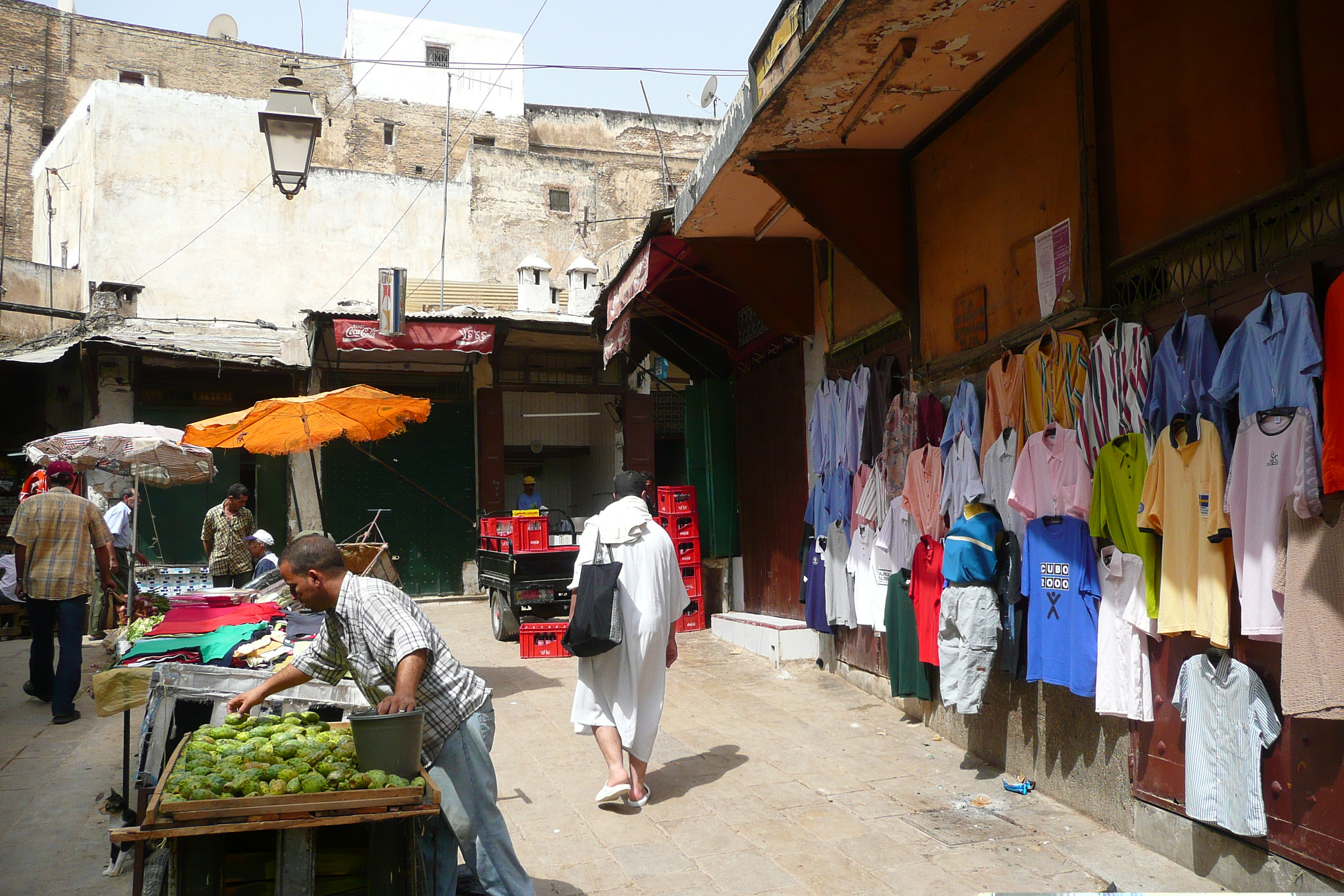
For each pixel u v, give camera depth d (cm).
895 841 436
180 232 2022
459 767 333
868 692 720
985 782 516
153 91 2033
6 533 1284
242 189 2088
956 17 439
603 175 2802
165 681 379
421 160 2795
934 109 543
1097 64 432
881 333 685
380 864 278
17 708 738
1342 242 317
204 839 266
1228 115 362
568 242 2488
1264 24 344
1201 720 371
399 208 2233
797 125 543
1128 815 430
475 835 338
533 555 978
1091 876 391
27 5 2555
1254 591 339
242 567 1013
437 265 2247
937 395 599
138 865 262
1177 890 376
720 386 1060
